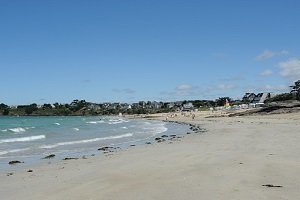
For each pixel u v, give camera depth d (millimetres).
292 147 23062
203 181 13008
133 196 11141
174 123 90625
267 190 11438
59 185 13266
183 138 35812
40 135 44562
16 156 23750
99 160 20234
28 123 92562
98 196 11289
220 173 14430
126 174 15023
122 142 34562
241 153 20484
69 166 18281
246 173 14242
